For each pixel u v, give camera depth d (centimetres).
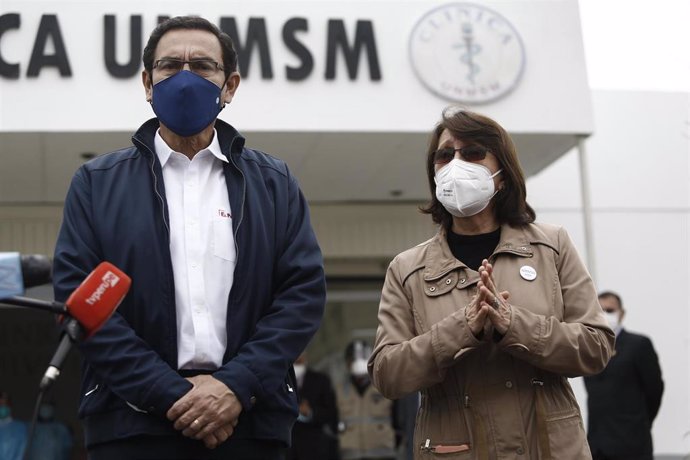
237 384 279
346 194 1073
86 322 253
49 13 785
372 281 1149
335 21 820
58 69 782
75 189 309
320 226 1102
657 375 752
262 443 294
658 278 1073
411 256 347
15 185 977
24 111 777
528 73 842
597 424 754
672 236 1081
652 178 1088
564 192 1077
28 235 1035
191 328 294
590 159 1084
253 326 301
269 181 322
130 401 279
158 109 304
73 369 1240
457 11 834
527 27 845
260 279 303
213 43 314
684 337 1058
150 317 292
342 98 815
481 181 335
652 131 1095
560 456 310
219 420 275
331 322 1134
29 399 1243
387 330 336
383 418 1060
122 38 790
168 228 299
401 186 1043
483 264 307
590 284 331
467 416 317
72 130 780
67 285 291
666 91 1101
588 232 879
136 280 294
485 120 346
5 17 780
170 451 283
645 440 746
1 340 1253
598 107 1091
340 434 1056
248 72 805
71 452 1173
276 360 289
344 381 1118
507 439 311
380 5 827
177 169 313
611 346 323
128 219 299
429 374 313
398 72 823
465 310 312
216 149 315
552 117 841
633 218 1078
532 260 331
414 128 820
